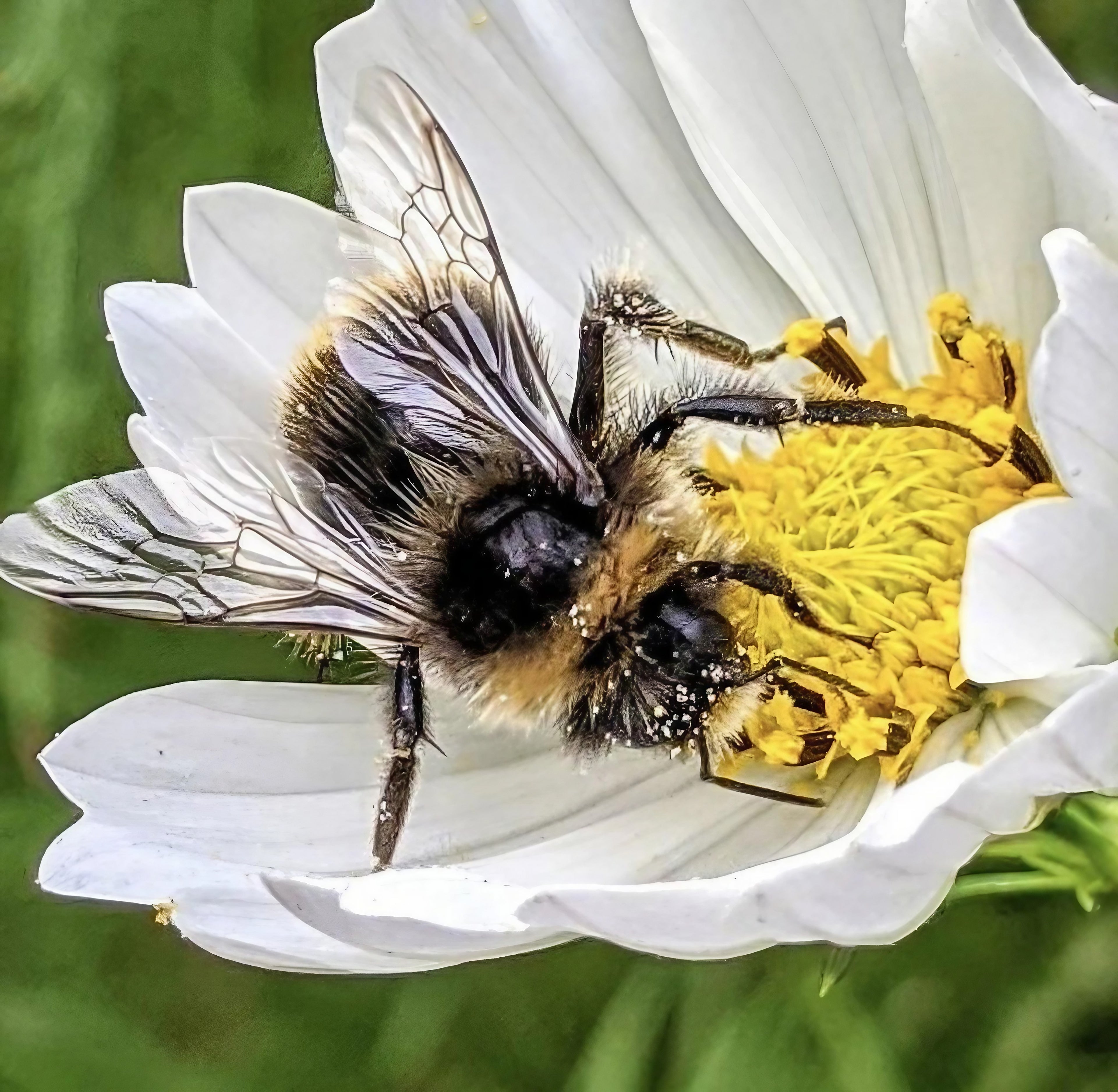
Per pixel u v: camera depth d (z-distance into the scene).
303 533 0.11
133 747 0.12
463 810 0.12
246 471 0.11
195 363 0.12
